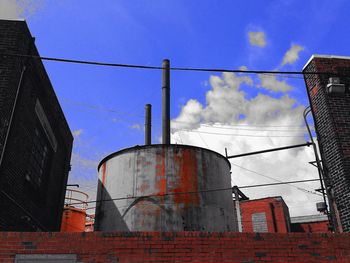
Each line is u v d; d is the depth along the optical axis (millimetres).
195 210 11805
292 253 6152
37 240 5883
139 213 11703
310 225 34938
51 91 12062
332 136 7707
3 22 8992
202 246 6070
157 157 12594
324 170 7988
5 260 5699
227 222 12617
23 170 9594
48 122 12055
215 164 13312
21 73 8945
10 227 8648
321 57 8539
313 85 8492
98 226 12812
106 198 12961
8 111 8258
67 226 17719
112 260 5836
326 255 6188
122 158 13156
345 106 7984
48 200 12352
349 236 6379
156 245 6000
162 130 17156
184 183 12156
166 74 18656
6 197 8305
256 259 6062
